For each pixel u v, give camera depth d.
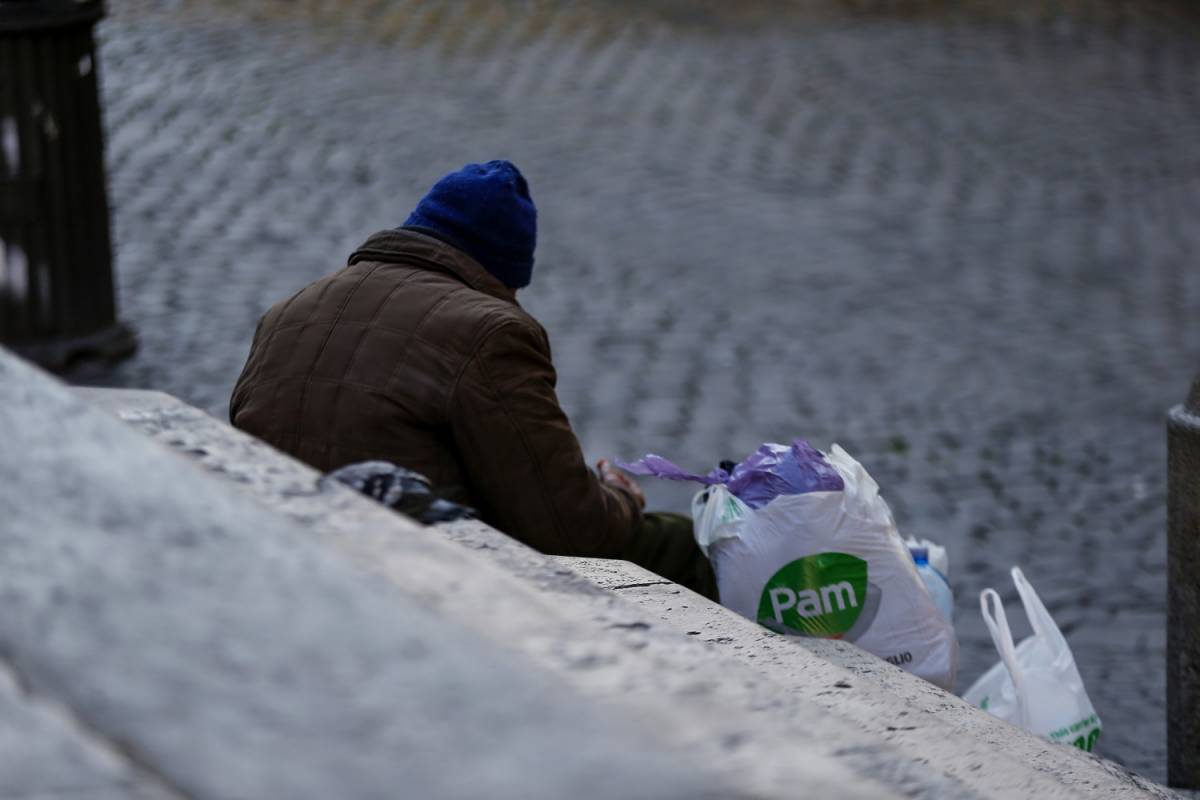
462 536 5.60
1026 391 23.02
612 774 2.62
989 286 28.05
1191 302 27.84
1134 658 14.76
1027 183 35.00
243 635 2.89
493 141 35.34
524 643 3.66
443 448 8.79
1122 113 41.16
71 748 2.52
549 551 8.84
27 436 3.62
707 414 21.55
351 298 8.98
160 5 45.53
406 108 37.41
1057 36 49.19
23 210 21.05
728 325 25.17
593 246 28.86
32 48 20.80
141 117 35.16
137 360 22.06
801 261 28.73
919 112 40.22
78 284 21.62
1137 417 22.22
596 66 42.97
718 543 9.40
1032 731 9.16
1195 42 49.28
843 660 8.70
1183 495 9.43
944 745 6.79
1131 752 12.70
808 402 22.16
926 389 22.88
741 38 47.03
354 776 2.53
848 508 9.20
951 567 17.12
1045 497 19.25
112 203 29.55
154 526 3.25
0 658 2.75
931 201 33.31
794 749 3.37
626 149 35.50
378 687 2.78
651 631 4.88
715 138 36.97
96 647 2.81
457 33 45.41
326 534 4.09
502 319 8.77
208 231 28.31
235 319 23.94
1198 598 9.48
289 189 31.09
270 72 39.56
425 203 9.34
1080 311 26.98
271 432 8.80
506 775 2.57
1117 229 32.16
